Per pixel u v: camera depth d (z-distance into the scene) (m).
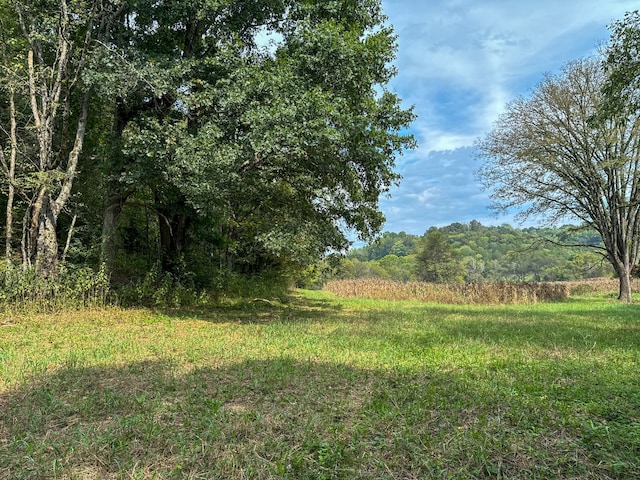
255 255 22.52
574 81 22.84
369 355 7.22
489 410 4.49
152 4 12.09
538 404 4.63
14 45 12.10
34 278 11.20
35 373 5.61
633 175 23.77
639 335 10.16
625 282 25.52
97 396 4.69
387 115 13.91
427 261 78.88
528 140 24.11
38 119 11.95
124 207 17.03
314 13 13.79
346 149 12.42
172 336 8.81
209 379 5.49
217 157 10.32
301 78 11.91
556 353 7.82
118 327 9.85
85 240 16.20
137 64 11.53
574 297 30.97
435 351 7.70
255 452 3.31
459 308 19.66
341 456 3.30
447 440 3.65
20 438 3.55
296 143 10.65
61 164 13.46
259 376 5.62
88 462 3.17
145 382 5.33
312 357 6.99
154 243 18.48
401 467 3.20
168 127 11.23
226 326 10.48
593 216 25.59
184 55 13.80
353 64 12.26
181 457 3.22
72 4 11.73
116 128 13.87
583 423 4.05
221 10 12.68
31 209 12.72
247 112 10.69
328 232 13.28
